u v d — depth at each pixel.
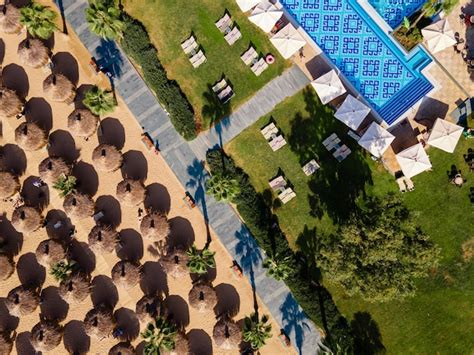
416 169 33.75
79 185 37.72
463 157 35.47
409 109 35.12
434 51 33.84
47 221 37.91
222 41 36.91
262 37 36.62
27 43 36.38
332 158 36.25
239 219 37.09
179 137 37.41
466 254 35.59
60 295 36.59
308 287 36.06
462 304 35.75
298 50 36.16
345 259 30.91
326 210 36.34
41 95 38.09
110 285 37.81
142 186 36.56
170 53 37.22
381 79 36.25
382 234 30.09
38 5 35.16
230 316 37.19
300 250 36.62
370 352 36.25
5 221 38.09
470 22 34.88
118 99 37.62
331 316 36.00
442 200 35.69
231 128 36.97
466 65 35.38
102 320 36.12
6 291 37.97
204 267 35.00
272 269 34.53
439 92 35.59
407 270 30.56
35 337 36.47
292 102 36.53
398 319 36.25
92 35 37.62
